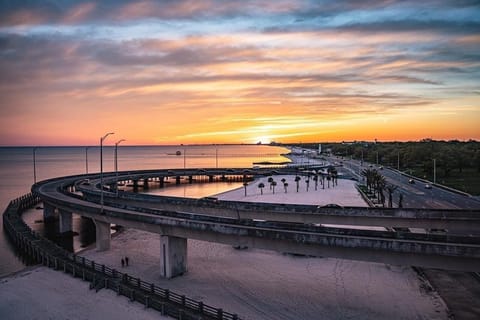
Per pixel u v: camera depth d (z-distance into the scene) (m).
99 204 63.94
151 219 46.69
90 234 72.88
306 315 35.59
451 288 40.31
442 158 155.12
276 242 40.97
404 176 150.62
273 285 42.69
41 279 44.94
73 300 38.84
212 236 43.97
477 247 32.25
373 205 89.62
